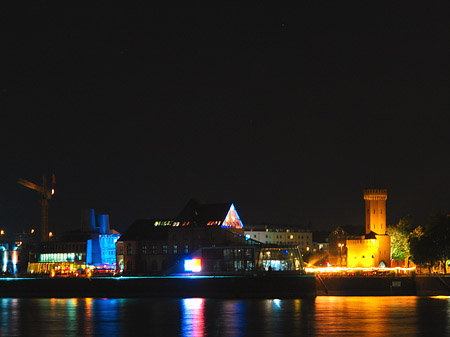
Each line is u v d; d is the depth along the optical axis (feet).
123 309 534.78
